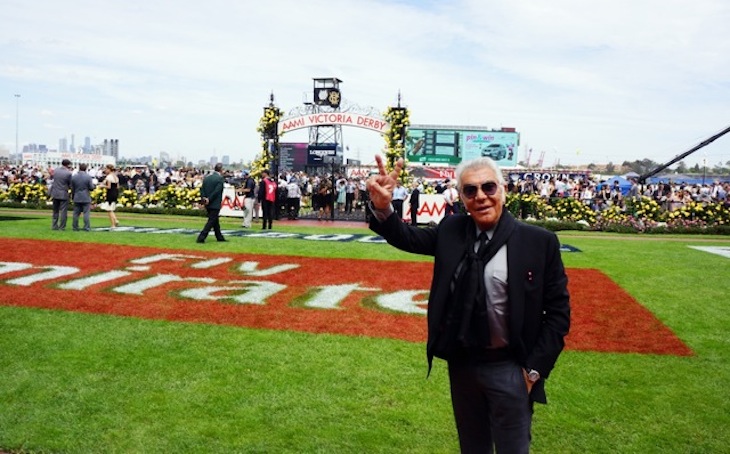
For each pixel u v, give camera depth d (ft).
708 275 43.04
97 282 35.88
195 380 20.72
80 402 18.71
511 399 11.33
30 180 131.03
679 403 19.65
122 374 21.09
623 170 305.53
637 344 25.89
